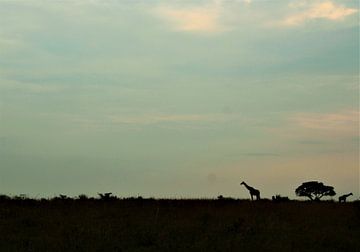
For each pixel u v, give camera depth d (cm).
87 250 1470
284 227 1894
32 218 2112
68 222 2003
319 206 2734
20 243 1566
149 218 2144
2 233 1758
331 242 1664
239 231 1808
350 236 1798
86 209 2480
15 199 2797
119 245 1541
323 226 2016
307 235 1745
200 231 1792
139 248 1524
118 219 2127
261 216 2192
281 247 1525
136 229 1808
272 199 3173
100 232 1716
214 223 2006
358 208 2409
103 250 1488
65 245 1523
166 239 1623
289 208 2620
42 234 1736
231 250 1473
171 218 2181
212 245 1534
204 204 2833
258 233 1772
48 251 1455
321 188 4925
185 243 1566
